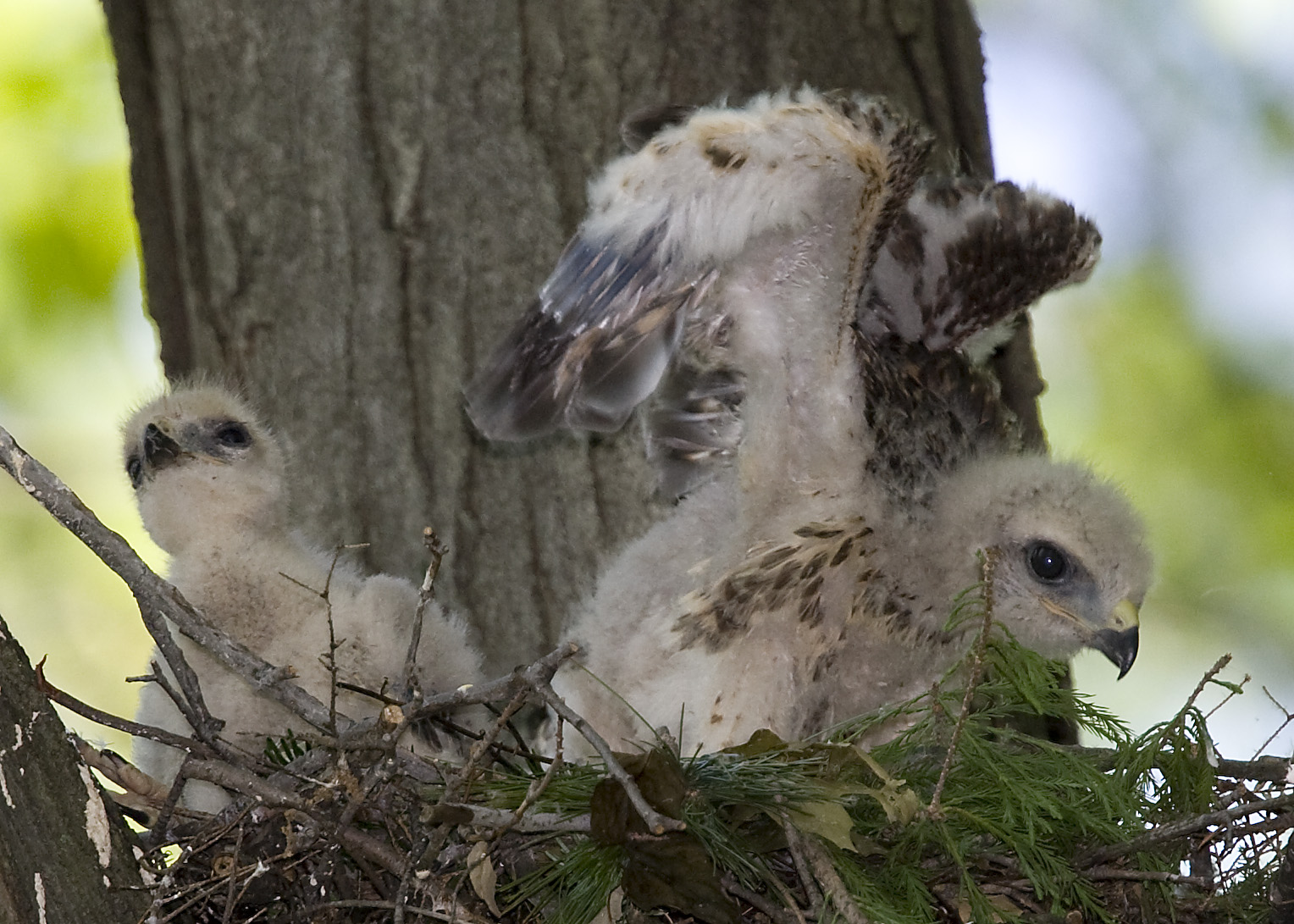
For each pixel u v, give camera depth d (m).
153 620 7.21
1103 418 15.61
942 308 9.72
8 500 15.05
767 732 7.53
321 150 10.90
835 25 11.12
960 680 8.94
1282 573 14.73
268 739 8.06
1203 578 14.87
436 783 7.44
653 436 10.04
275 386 10.81
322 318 10.79
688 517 9.10
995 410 9.87
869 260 8.59
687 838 6.95
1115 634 9.10
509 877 7.42
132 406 11.27
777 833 7.16
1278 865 7.36
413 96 10.83
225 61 11.12
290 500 10.40
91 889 6.75
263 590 9.50
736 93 10.73
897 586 8.88
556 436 10.50
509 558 10.42
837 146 8.16
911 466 9.02
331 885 7.20
